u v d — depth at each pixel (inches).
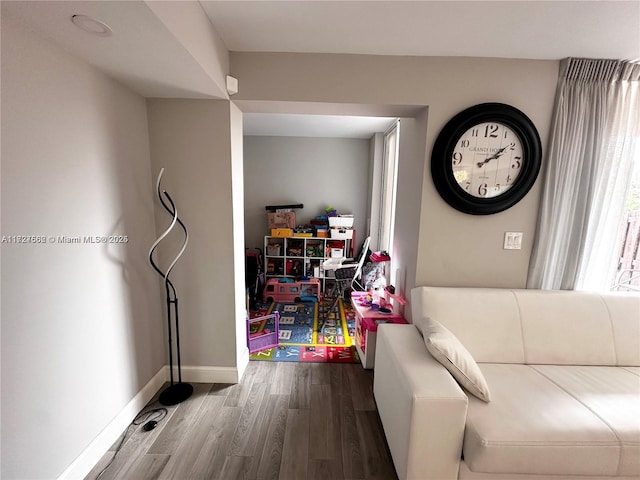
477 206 70.2
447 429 43.8
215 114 68.4
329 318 128.6
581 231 71.8
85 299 50.5
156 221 72.6
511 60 68.1
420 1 48.9
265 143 169.0
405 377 47.8
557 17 52.3
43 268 42.2
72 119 46.6
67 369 47.0
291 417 66.9
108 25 38.0
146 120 68.2
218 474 52.6
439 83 68.7
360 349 92.4
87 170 50.1
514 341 64.0
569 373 59.5
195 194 71.3
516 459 41.6
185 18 44.3
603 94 68.0
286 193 173.5
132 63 49.6
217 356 78.3
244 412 68.2
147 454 56.3
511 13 51.6
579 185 71.0
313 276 163.6
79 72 47.6
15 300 38.4
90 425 52.6
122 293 60.9
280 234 160.2
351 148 169.3
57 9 34.4
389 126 139.0
